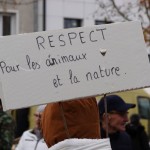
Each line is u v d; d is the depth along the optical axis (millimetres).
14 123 8750
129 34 4164
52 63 4098
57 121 4469
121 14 21922
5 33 26219
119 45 4152
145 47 4156
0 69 4043
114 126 7234
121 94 18672
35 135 8555
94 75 4113
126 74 4129
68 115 4461
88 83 4098
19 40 4086
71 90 4082
